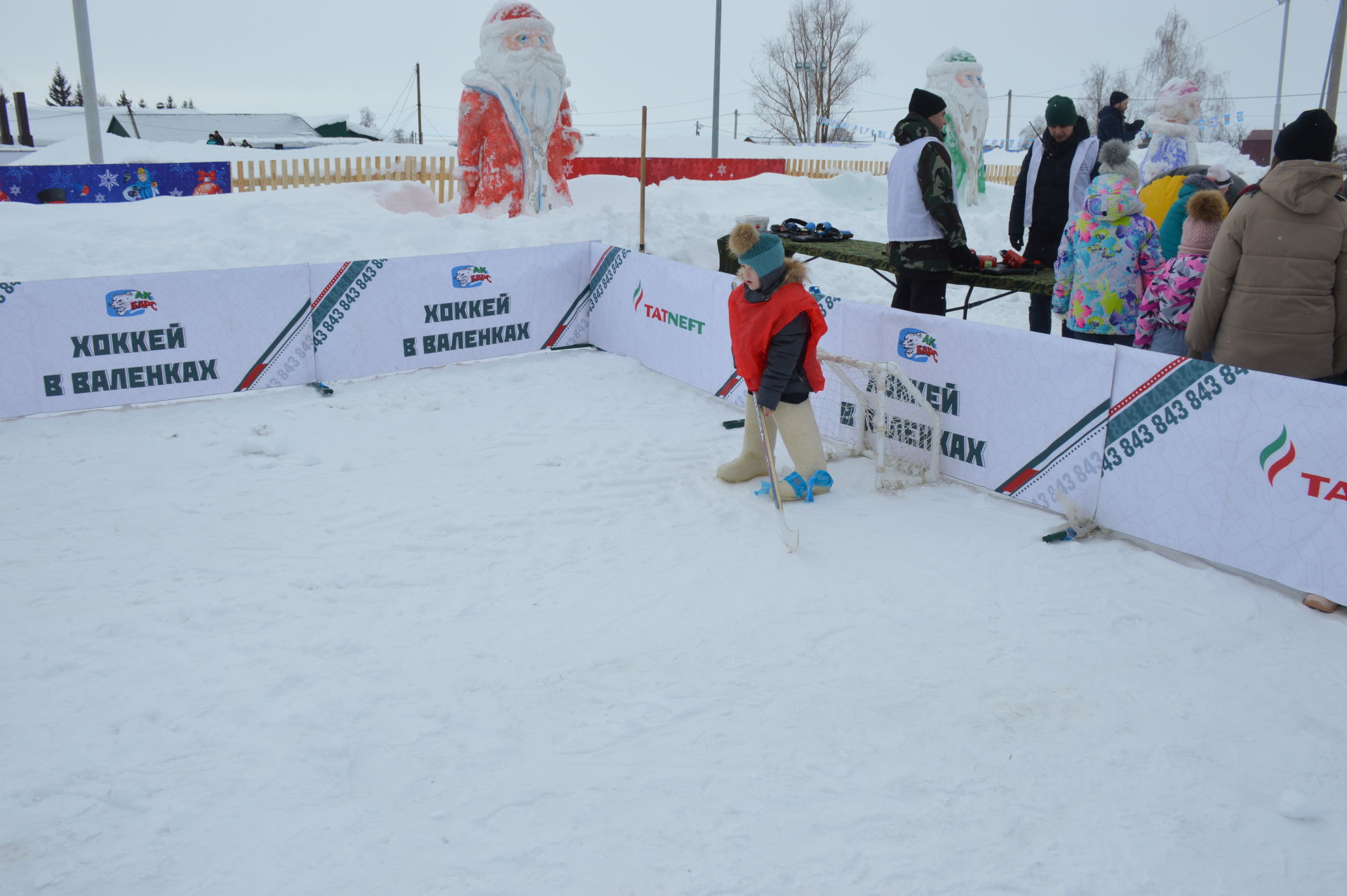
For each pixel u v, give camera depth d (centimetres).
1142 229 552
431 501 512
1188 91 826
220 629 379
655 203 1276
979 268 645
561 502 511
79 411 649
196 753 302
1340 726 315
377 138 4406
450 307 779
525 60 1125
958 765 297
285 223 1001
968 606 396
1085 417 467
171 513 493
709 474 552
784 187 1606
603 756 302
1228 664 352
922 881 250
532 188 1171
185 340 675
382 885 249
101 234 938
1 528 471
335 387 727
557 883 250
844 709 326
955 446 536
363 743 307
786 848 262
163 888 248
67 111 4694
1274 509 402
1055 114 684
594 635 376
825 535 468
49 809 276
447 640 373
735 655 361
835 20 3944
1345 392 374
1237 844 264
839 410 598
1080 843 264
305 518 489
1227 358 448
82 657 356
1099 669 349
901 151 650
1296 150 420
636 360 801
